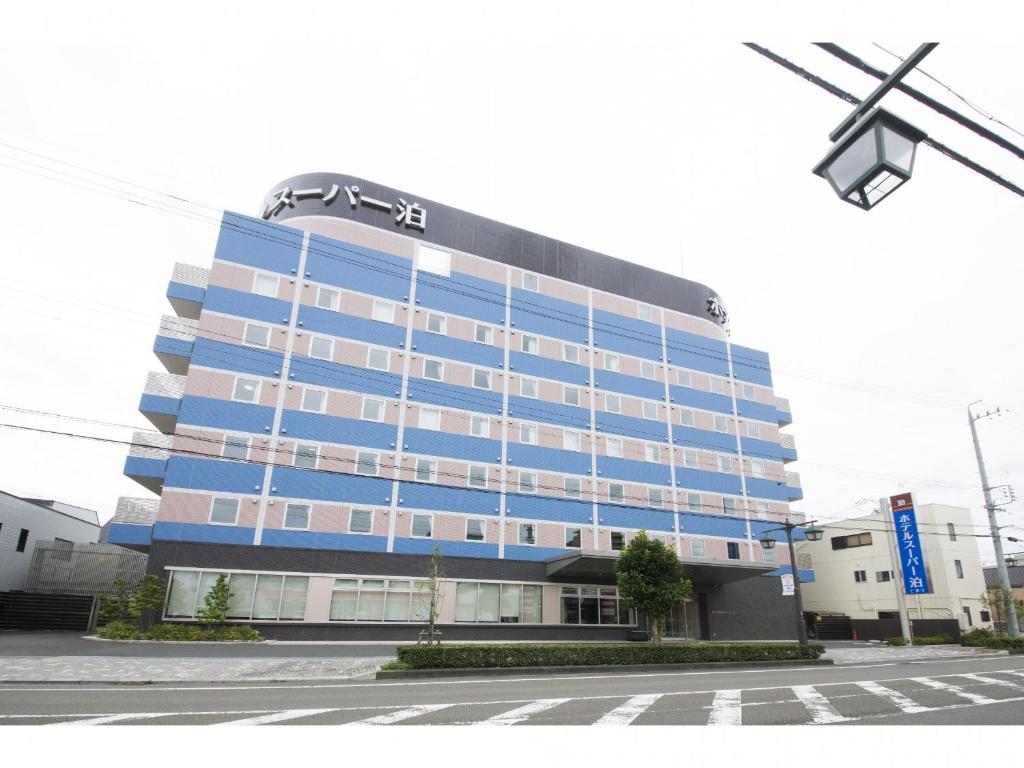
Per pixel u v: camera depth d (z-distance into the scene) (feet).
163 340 87.20
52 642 67.00
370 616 85.15
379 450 92.32
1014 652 86.17
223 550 79.92
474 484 97.71
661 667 61.41
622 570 74.54
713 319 133.80
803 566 122.31
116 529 79.77
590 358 115.24
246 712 31.45
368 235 102.01
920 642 104.01
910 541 108.58
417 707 34.17
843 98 14.06
